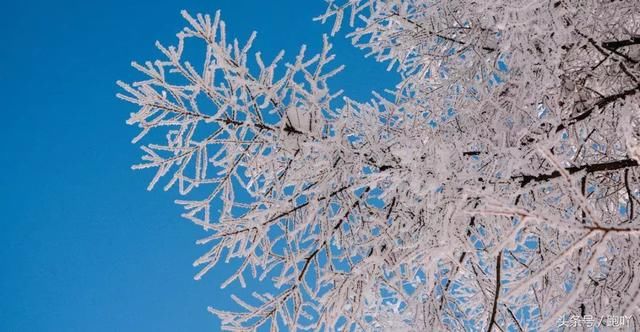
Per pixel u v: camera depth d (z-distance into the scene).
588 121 3.44
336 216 3.33
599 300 3.22
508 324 3.80
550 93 3.57
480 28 3.88
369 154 3.27
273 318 3.33
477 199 2.98
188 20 2.97
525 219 1.97
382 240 3.43
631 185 3.64
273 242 3.38
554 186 3.40
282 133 3.11
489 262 3.58
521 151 3.05
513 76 3.70
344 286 3.33
